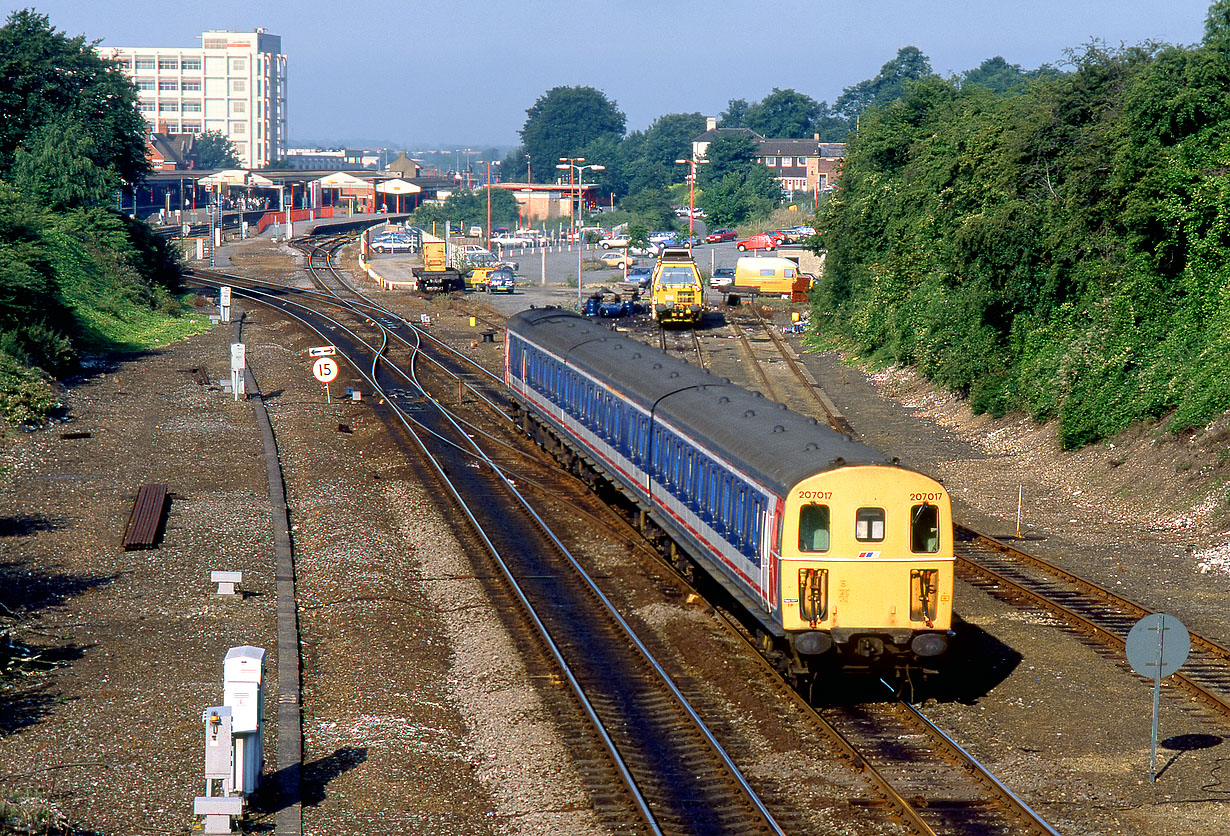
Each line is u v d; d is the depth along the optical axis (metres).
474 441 144.62
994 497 118.50
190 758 59.38
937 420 157.25
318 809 55.00
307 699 68.25
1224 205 122.31
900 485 66.44
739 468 75.81
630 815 54.34
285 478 124.81
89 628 79.25
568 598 87.62
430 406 167.25
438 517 109.94
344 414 160.62
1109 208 140.50
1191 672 72.62
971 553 99.38
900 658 67.69
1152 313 132.25
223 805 51.69
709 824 53.56
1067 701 68.62
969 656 76.06
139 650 75.25
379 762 60.06
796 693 69.00
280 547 98.56
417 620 83.12
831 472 66.38
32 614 81.50
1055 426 136.75
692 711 65.75
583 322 141.38
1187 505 106.00
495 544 101.44
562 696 69.06
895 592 66.56
